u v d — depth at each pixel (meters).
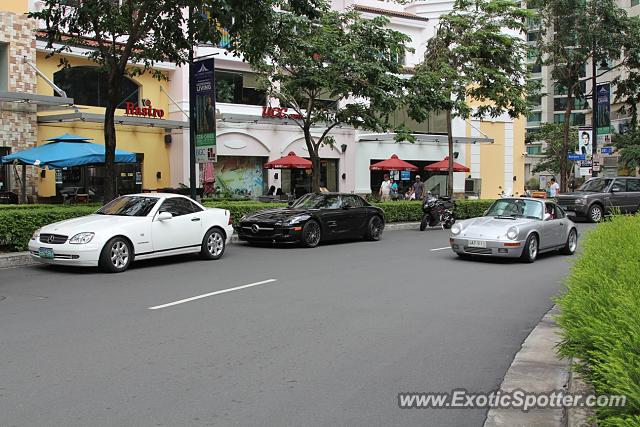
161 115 24.42
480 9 26.42
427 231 21.52
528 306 8.71
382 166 28.98
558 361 5.98
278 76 19.19
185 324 7.38
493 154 35.72
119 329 7.12
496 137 35.78
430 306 8.63
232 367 5.74
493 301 9.05
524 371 5.71
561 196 25.44
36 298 8.96
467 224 13.74
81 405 4.76
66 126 22.53
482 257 14.12
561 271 12.12
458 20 22.97
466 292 9.74
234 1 12.19
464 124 34.75
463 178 34.81
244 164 27.39
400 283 10.49
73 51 22.16
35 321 7.50
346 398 5.00
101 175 23.89
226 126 26.22
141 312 8.02
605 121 28.42
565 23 27.45
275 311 8.14
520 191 36.66
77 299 8.89
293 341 6.66
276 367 5.76
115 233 11.39
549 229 13.96
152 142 25.30
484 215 14.59
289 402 4.88
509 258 13.98
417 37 33.31
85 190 23.48
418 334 7.06
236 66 26.55
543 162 63.69
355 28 18.73
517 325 7.57
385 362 5.97
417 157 33.25
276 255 14.30
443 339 6.86
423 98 19.19
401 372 5.68
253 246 16.22
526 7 31.05
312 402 4.89
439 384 5.37
